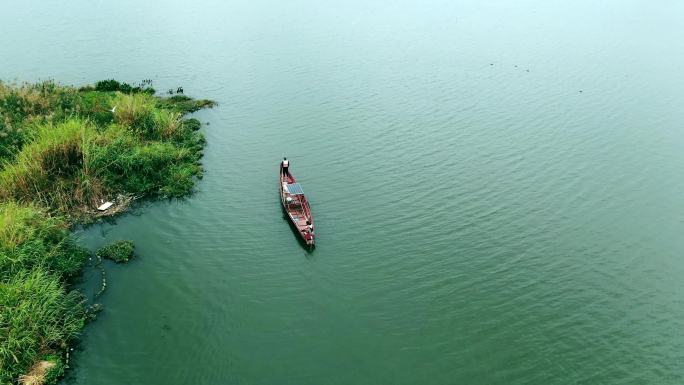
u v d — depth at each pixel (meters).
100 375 28.98
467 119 63.97
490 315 34.12
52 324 31.16
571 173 51.47
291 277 37.06
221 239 40.91
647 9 126.62
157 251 39.25
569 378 29.91
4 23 113.44
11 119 48.34
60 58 87.00
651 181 50.22
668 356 31.38
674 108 67.06
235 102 69.00
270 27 110.38
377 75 79.94
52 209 41.41
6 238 33.22
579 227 43.06
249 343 31.61
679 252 40.25
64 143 43.94
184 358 30.39
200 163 52.53
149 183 46.66
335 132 60.25
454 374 29.89
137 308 33.84
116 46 94.69
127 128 51.72
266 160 53.62
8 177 40.59
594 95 71.69
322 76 79.38
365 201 46.28
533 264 38.75
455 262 38.78
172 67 82.69
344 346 31.56
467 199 46.75
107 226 41.69
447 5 135.00
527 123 62.91
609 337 32.62
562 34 103.94
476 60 87.38
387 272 37.72
